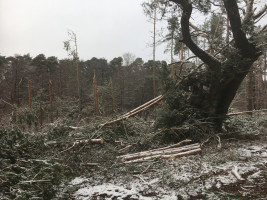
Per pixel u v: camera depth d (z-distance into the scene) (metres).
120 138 8.25
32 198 3.71
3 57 30.53
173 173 5.47
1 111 10.94
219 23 12.07
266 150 7.50
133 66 40.72
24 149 5.23
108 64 44.88
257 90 22.98
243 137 9.36
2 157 4.86
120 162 6.14
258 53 9.25
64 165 5.39
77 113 14.22
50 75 33.25
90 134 7.45
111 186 4.86
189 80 9.56
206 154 7.01
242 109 19.50
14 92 22.33
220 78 9.06
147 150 7.89
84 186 5.05
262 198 4.18
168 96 9.02
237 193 4.46
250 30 9.35
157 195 4.49
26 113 7.40
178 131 8.60
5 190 4.15
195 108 9.16
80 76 32.47
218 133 9.27
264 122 11.75
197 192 4.58
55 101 17.36
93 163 6.19
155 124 8.91
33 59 34.62
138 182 5.12
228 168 5.79
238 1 10.59
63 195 4.56
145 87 32.94
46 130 7.54
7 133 5.32
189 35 8.30
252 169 5.70
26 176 4.40
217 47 9.93
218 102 9.52
